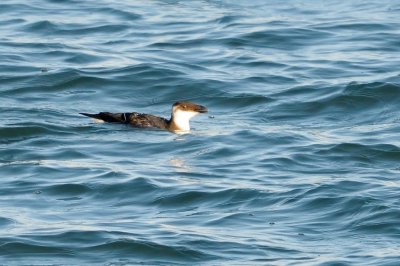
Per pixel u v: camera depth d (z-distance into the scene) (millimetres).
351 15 28406
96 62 24188
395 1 30016
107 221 15375
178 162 18250
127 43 25891
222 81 23109
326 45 25906
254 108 21828
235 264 13898
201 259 14094
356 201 15977
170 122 20109
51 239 14602
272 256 14148
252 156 18625
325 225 15273
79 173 17438
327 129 20500
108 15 28188
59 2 29297
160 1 29828
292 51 25453
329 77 23453
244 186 16812
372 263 13773
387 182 17078
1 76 23016
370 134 19938
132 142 19281
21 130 19703
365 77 23344
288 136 19672
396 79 23031
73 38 26203
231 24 27297
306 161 18391
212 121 20938
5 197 16406
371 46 25797
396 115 21562
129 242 14477
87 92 22594
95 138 19469
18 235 14711
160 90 22797
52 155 18516
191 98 22484
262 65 24281
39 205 16062
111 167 17766
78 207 16031
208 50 25312
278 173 17719
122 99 22422
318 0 30297
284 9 29156
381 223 15234
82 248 14391
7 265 13914
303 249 14391
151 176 17250
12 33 26422
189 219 15523
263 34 26406
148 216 15648
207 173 17625
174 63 24219
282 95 22359
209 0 30203
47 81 22875
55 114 20906
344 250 14320
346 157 18625
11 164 17953
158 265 13977
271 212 15812
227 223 15367
